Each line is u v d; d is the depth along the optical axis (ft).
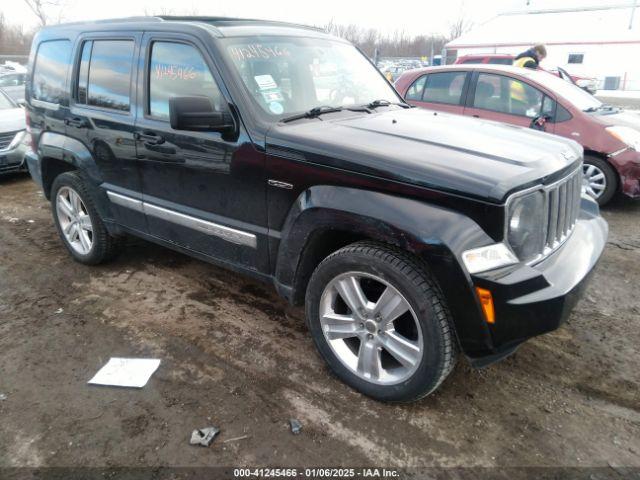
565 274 7.84
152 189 11.26
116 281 13.25
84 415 8.31
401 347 8.10
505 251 7.30
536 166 7.85
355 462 7.40
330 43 12.30
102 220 13.00
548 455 7.54
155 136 10.61
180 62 10.22
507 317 7.26
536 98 20.01
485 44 107.76
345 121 9.84
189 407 8.49
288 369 9.53
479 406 8.57
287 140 8.65
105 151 11.99
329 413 8.36
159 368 9.55
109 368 9.52
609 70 98.12
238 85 9.32
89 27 12.51
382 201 7.68
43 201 20.83
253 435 7.88
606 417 8.32
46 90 13.74
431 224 7.23
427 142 8.63
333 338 8.96
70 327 11.00
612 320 11.32
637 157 18.30
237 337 10.61
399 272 7.64
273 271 9.70
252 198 9.40
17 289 12.80
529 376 9.37
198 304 12.02
